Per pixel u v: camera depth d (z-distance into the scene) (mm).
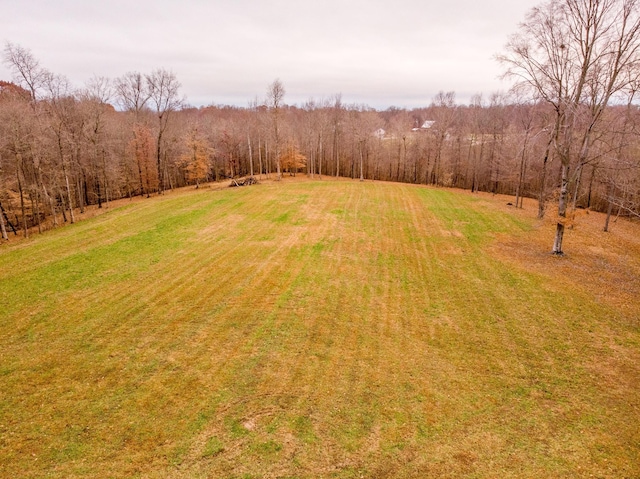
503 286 15414
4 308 13266
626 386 9203
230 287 15234
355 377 9633
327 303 13898
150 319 12578
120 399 8719
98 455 7141
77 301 13867
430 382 9461
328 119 61438
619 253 19922
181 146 49031
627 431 7746
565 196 18203
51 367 9922
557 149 17969
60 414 8219
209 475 6699
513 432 7781
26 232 24156
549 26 16703
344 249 20156
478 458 7109
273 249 20031
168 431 7746
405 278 16344
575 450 7270
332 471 6809
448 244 21297
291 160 56031
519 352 10758
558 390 9109
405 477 6684
